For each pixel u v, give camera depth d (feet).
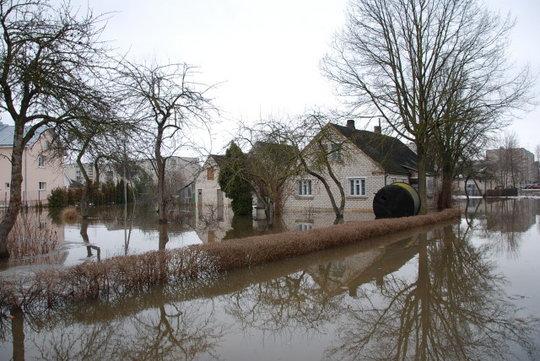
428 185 143.54
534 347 20.06
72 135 42.27
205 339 22.35
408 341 21.45
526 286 31.32
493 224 77.71
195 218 94.58
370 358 19.47
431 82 82.02
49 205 135.95
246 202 97.50
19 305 25.91
